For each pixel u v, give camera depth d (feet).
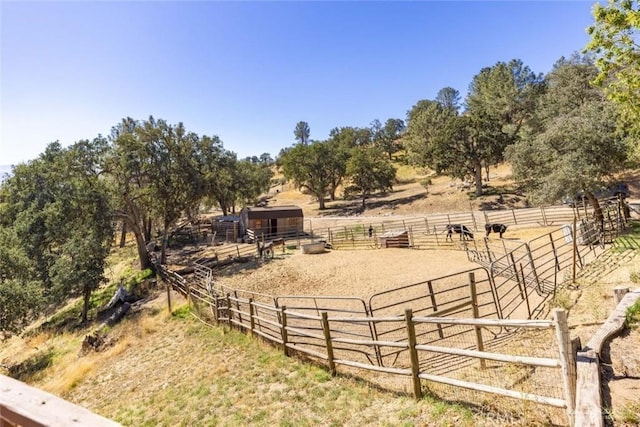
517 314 28.76
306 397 19.89
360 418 16.05
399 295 45.03
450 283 46.19
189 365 31.24
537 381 14.64
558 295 27.81
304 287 57.41
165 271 75.82
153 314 54.90
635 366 12.55
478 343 19.51
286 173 202.39
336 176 213.87
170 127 98.37
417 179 229.45
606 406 10.56
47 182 81.61
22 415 5.23
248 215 128.26
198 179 101.60
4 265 62.80
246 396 21.99
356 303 44.47
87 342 48.37
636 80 33.32
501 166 194.18
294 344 26.91
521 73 190.70
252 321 33.17
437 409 14.32
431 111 218.79
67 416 5.11
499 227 75.25
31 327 78.07
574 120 64.44
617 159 59.26
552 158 68.33
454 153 152.46
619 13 31.76
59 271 65.82
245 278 67.31
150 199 99.09
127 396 28.89
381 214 157.28
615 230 51.11
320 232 128.88
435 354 24.72
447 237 79.41
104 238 79.51
